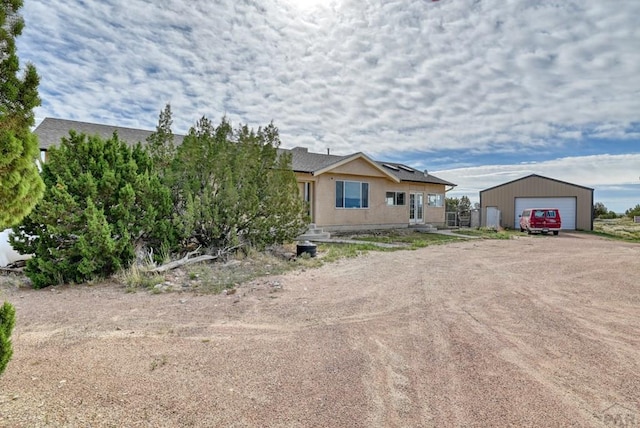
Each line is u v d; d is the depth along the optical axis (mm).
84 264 6680
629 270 8438
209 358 3432
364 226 18812
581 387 2916
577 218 25453
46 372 3057
